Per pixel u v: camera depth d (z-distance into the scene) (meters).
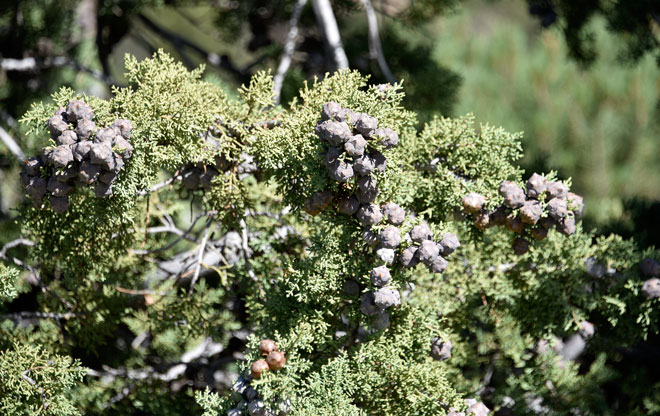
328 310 1.47
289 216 1.63
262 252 1.63
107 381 1.72
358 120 1.37
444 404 1.46
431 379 1.46
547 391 1.68
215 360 1.76
